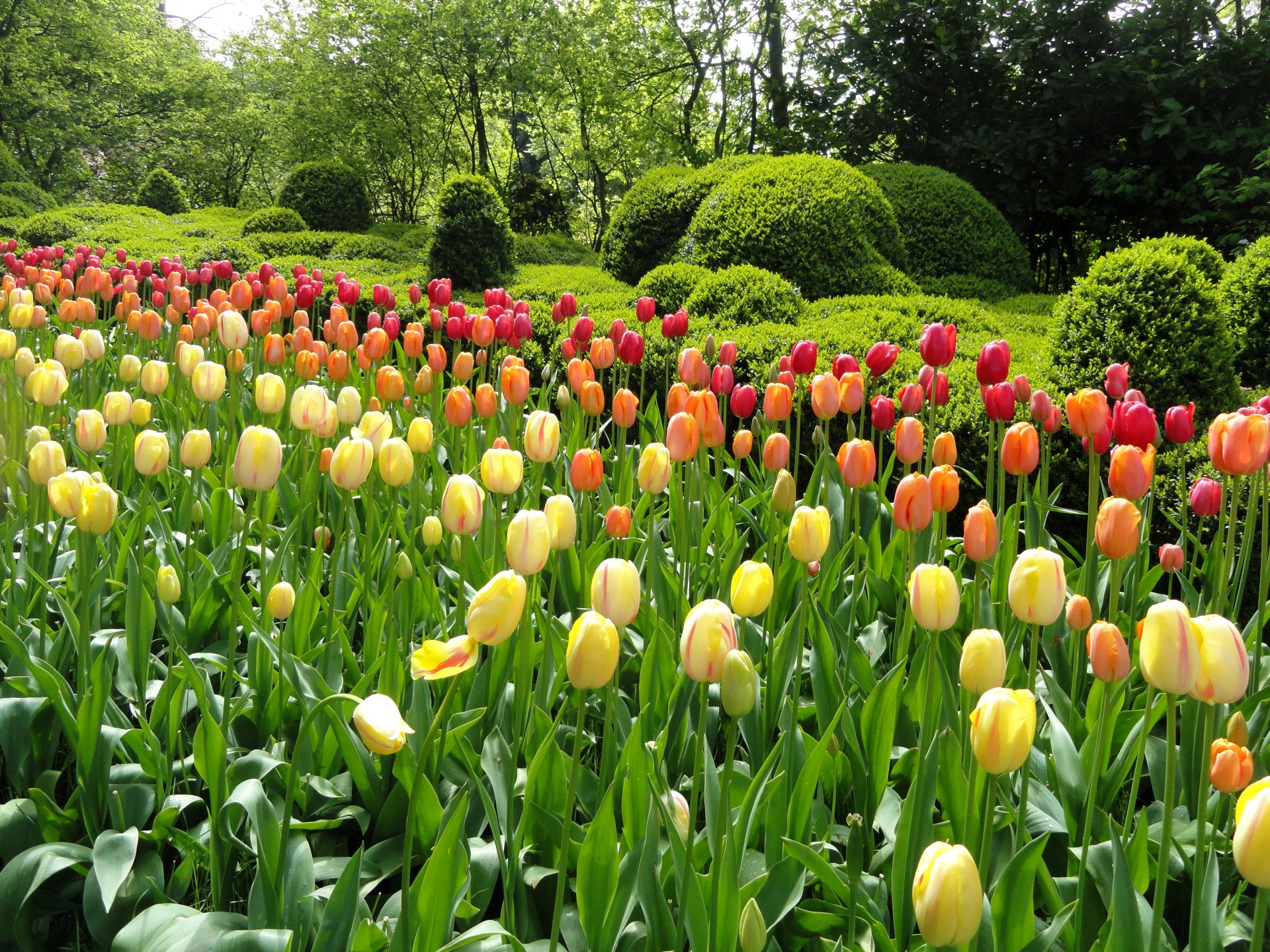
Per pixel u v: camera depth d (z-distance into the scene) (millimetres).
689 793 2209
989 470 3211
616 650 1375
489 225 10508
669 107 25250
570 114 25766
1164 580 4082
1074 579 3207
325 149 26219
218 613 2848
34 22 28609
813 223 7930
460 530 1921
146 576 2676
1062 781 2055
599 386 3537
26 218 21547
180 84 31938
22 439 3350
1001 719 1290
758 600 1628
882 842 2215
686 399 3203
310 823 2053
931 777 1659
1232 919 1844
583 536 2980
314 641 2725
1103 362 4617
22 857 1893
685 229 9984
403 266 12195
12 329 6402
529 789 1855
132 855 1846
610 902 1668
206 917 1769
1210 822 2107
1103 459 4270
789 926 1807
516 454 2217
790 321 6422
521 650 2092
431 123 24812
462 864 1577
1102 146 11984
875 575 3045
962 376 4801
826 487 3561
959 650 2396
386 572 3064
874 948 1750
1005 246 10211
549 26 22406
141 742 2150
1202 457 4180
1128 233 12086
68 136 29016
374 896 2051
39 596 2861
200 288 10516
